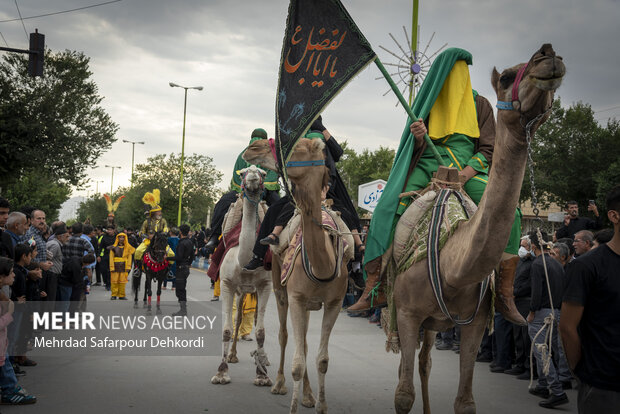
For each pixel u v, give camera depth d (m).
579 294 3.27
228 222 7.43
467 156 4.84
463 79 4.88
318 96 4.35
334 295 5.28
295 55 4.46
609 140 30.86
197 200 56.03
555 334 6.70
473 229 3.49
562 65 2.78
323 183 4.70
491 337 8.72
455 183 4.41
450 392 6.73
